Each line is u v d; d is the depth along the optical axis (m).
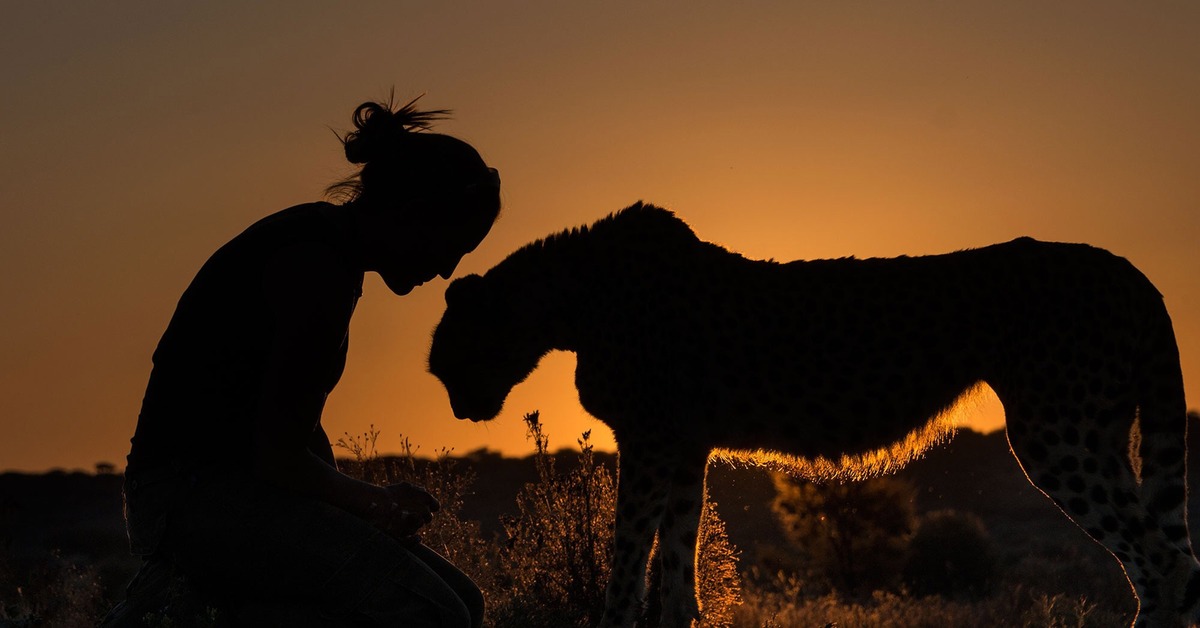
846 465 9.81
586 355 9.87
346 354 5.47
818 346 9.39
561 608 11.01
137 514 5.04
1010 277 9.38
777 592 26.73
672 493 9.69
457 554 11.86
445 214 5.15
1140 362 9.60
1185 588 8.83
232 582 5.05
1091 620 14.15
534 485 12.32
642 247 9.80
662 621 9.51
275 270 4.95
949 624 17.12
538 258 9.97
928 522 33.59
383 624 5.04
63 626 10.53
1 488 68.38
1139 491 9.37
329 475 5.12
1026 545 45.34
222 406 5.00
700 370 9.60
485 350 10.08
